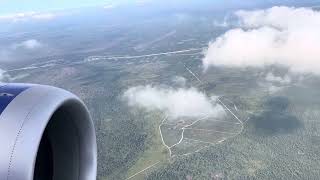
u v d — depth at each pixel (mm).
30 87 6617
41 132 5871
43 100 6348
